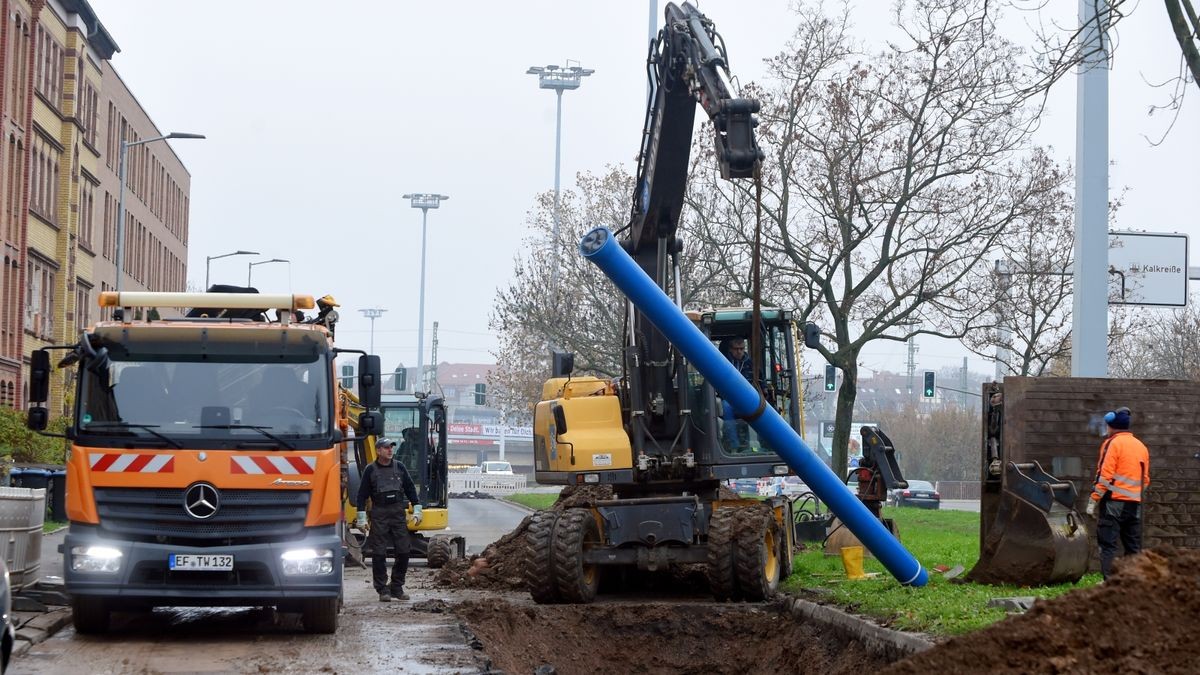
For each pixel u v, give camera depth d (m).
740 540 22.88
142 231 102.62
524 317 59.22
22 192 66.06
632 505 23.42
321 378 19.12
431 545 34.97
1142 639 11.12
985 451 22.77
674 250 23.38
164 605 19.03
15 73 65.06
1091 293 27.84
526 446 190.62
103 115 87.44
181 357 18.89
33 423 18.75
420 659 17.34
